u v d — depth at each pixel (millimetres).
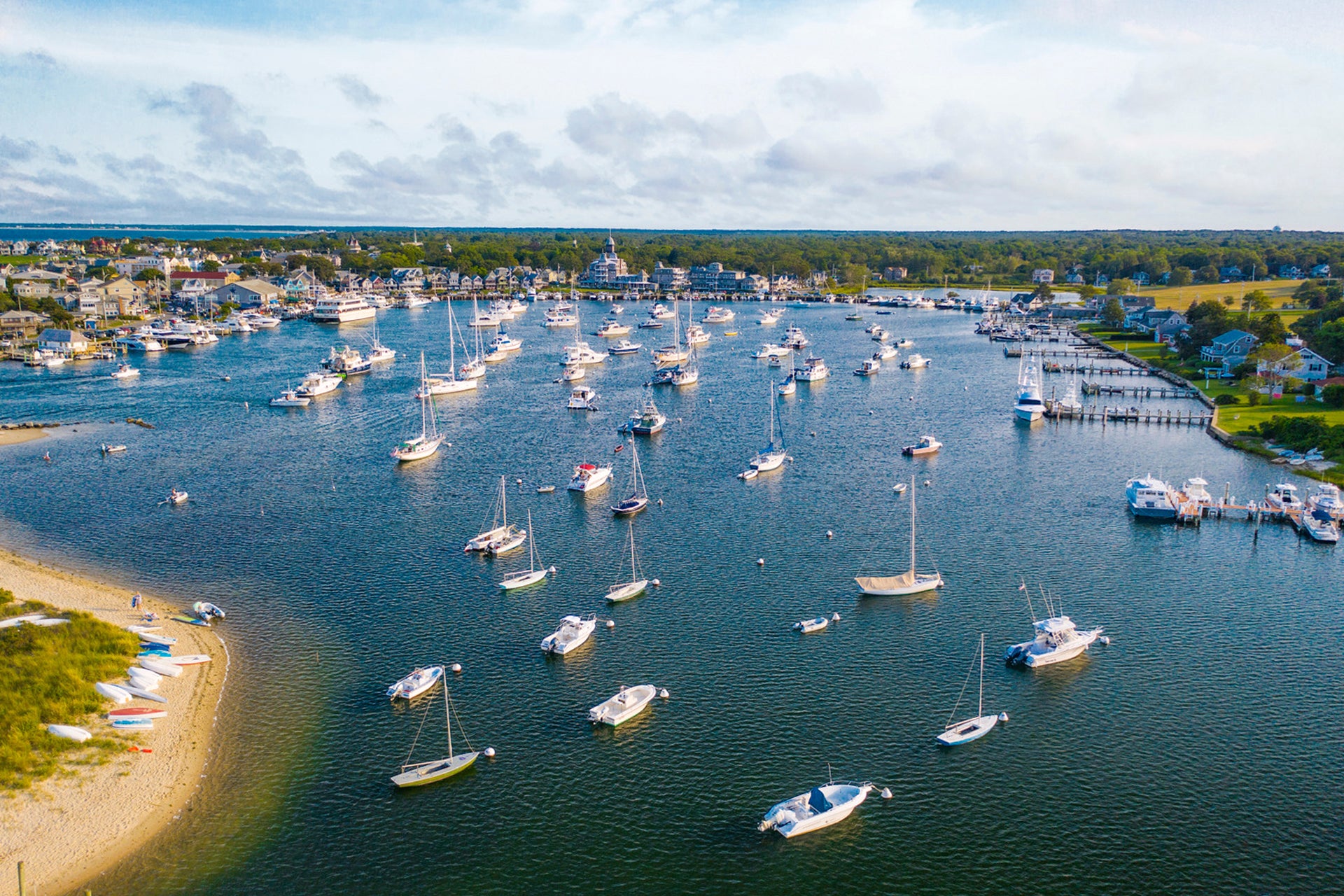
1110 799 70875
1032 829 67938
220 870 63938
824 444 176250
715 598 104125
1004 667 89062
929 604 102375
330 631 96438
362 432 187625
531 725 80188
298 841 66625
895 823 68500
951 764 74938
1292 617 98875
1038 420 195000
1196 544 119938
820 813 68375
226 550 118875
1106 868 64250
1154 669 88688
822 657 91000
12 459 165500
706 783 72812
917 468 157500
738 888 62781
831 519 130500
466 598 104375
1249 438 171875
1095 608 101375
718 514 132750
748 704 83188
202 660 89250
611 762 75375
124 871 63500
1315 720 80438
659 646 93375
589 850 66062
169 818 68438
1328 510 125000
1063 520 129375
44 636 88062
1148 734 78688
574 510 135000
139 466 160250
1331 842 66438
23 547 119438
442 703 83500
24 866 63312
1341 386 192750
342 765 74750
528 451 171125
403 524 128875
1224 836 67062
